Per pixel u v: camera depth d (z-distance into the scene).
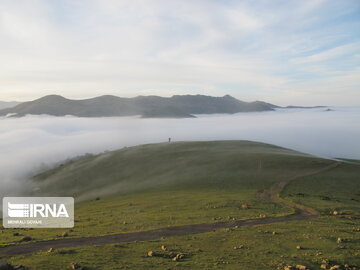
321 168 92.88
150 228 40.31
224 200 59.03
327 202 54.75
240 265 25.28
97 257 27.84
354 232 34.69
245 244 31.20
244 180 83.50
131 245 32.06
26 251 31.45
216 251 29.27
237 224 40.94
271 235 34.22
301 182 76.31
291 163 99.12
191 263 25.98
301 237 32.88
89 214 58.31
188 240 33.66
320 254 27.27
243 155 117.31
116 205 66.38
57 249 30.97
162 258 27.48
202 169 104.88
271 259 26.53
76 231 40.75
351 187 71.12
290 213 46.59
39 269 24.75
